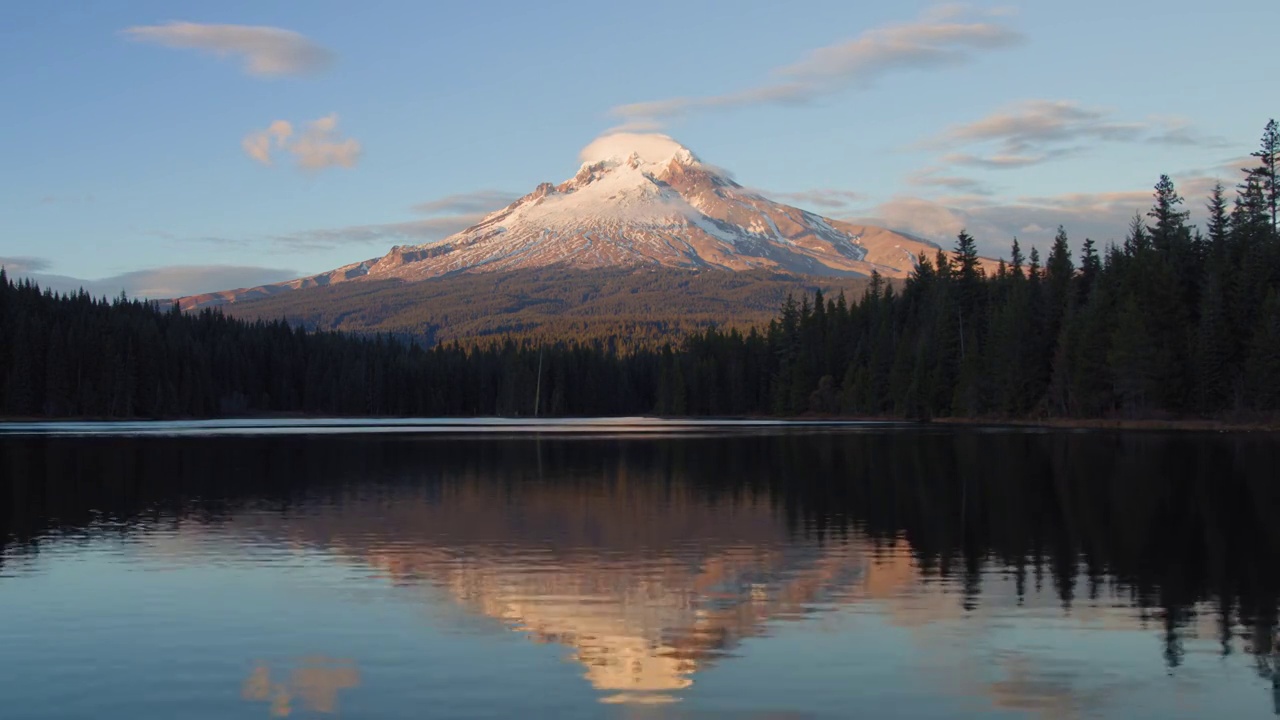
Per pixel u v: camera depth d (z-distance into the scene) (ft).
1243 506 133.90
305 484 171.83
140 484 171.94
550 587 88.07
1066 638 71.56
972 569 94.48
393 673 64.95
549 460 225.97
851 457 223.10
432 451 260.42
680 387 618.03
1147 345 321.93
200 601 83.20
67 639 72.33
